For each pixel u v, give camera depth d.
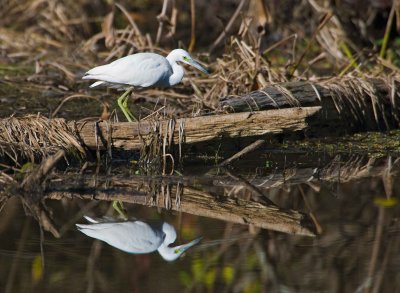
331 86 13.47
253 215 9.84
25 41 18.89
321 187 11.03
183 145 11.86
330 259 8.27
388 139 13.39
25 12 20.78
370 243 8.77
